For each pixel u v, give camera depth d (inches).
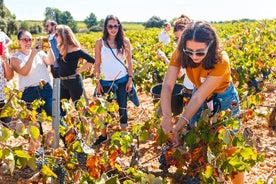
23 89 191.5
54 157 127.7
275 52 376.5
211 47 113.0
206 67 115.4
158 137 123.8
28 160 108.3
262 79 321.7
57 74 218.2
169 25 471.5
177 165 128.2
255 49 347.3
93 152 125.4
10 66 189.0
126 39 210.4
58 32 206.2
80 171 129.8
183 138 124.9
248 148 111.5
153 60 354.9
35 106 178.7
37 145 120.8
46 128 245.1
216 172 114.5
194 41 110.7
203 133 118.0
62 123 181.3
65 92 220.2
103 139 203.3
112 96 196.9
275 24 617.9
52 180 131.9
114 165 129.4
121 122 212.2
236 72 279.7
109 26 201.2
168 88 126.5
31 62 184.5
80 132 138.8
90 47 783.1
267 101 283.9
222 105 127.6
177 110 178.5
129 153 176.6
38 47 185.3
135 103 221.5
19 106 164.7
